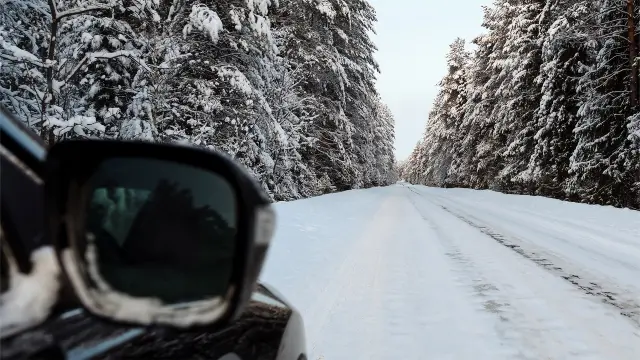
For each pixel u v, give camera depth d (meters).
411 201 23.59
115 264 0.99
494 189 35.41
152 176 1.03
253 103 13.15
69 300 0.94
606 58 17.69
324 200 17.91
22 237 0.92
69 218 0.94
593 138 18.59
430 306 4.74
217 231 1.00
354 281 5.72
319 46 20.20
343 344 3.73
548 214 14.95
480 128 37.81
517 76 24.95
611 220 12.44
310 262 6.63
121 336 1.05
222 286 0.98
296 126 17.73
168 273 1.00
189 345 1.15
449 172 49.97
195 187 1.02
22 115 9.03
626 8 17.23
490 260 7.12
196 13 10.31
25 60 7.84
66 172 0.95
